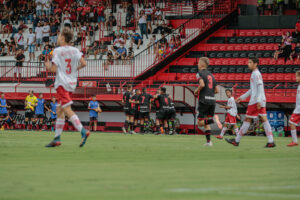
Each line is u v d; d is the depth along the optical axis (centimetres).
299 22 5906
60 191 860
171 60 5728
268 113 4547
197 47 5925
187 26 6322
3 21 7288
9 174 1071
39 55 6450
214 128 4622
